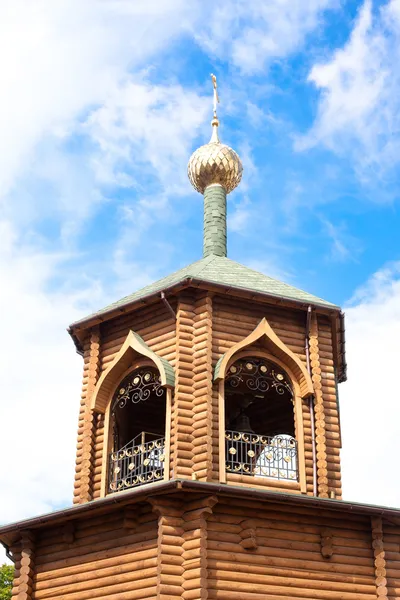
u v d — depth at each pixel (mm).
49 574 18266
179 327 19516
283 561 17109
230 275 21156
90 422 19891
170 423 18531
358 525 18203
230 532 16969
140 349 19672
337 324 21250
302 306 20531
